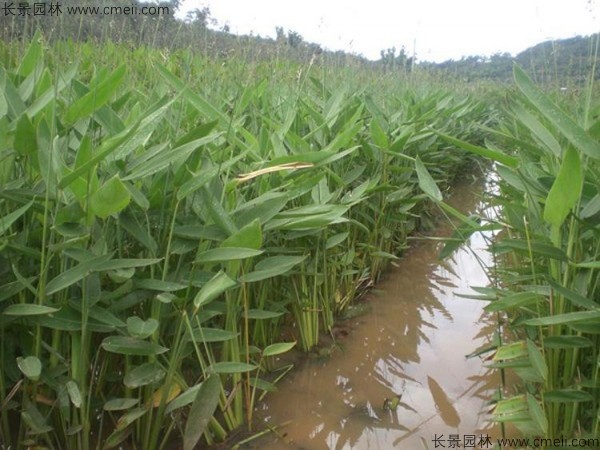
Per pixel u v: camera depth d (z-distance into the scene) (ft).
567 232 3.81
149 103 4.93
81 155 2.81
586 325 3.18
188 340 3.39
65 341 3.35
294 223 3.91
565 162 2.90
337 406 4.51
